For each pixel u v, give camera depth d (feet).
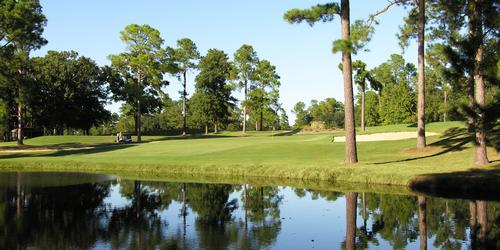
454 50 69.92
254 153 121.08
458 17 84.02
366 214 53.78
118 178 90.99
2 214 54.80
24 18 145.07
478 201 58.95
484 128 74.49
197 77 292.20
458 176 68.28
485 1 69.26
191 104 297.12
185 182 84.07
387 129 157.17
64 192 72.43
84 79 265.54
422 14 97.60
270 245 41.14
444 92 246.68
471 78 74.02
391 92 274.98
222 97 295.69
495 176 66.28
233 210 57.72
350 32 83.20
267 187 76.59
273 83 251.39
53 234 44.91
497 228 45.83
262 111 252.62
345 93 86.74
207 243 41.65
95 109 274.98
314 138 162.91
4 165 115.96
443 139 112.27
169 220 51.78
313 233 45.47
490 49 71.05
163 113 389.60
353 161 88.02
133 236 44.27
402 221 49.75
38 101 250.16
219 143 158.71
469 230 45.32
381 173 76.64
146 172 101.81
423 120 101.81
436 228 46.34
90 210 57.82
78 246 40.63
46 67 254.88
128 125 394.93
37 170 108.37
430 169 76.89
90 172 103.09
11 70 162.30
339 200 62.95
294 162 96.53
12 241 42.24
